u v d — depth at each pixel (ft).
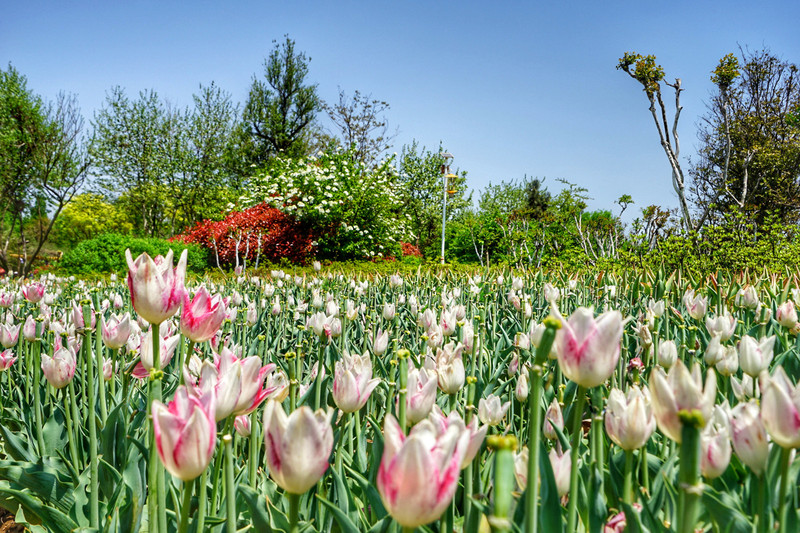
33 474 6.77
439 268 39.58
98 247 56.24
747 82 73.61
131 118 110.01
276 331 15.08
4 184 69.56
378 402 9.30
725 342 9.71
